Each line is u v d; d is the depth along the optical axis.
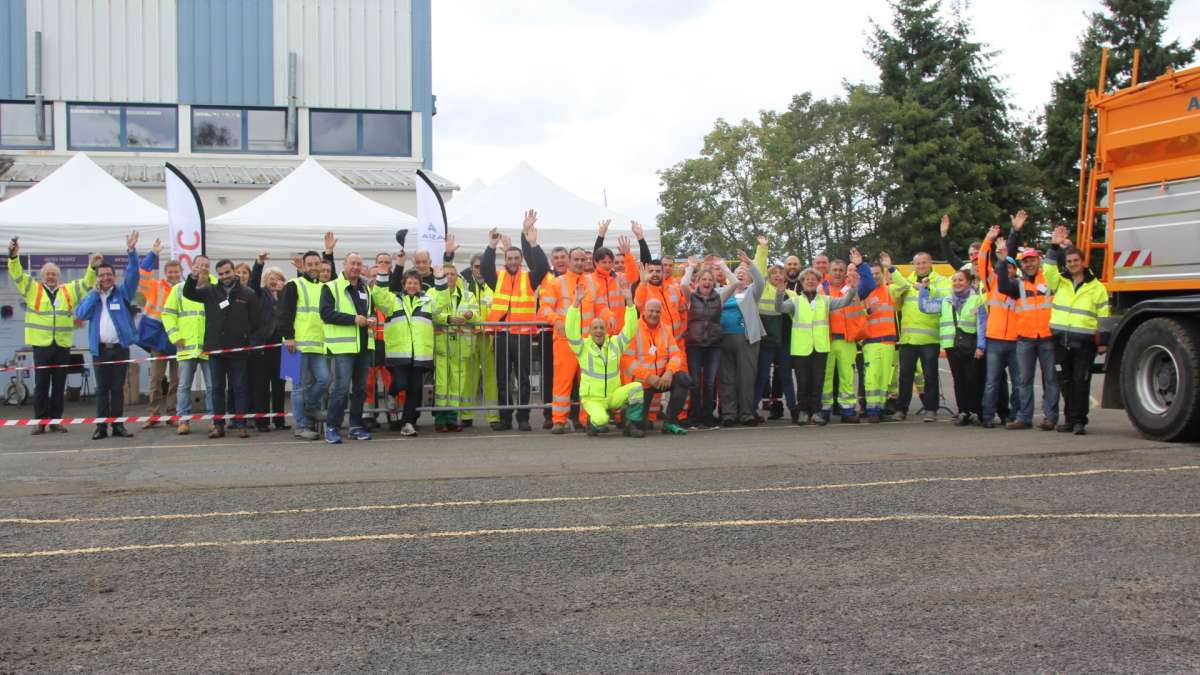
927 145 43.81
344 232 15.85
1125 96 10.67
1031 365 11.40
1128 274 10.68
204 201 25.09
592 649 4.44
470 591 5.28
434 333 12.25
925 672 4.14
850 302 12.59
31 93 27.45
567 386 11.88
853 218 44.41
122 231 15.63
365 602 5.12
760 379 12.88
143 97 28.22
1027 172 46.00
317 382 11.35
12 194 23.52
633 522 6.71
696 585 5.32
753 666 4.22
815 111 44.28
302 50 28.98
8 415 15.34
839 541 6.15
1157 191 10.30
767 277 12.87
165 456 10.26
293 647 4.51
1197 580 5.29
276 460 9.76
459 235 16.22
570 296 11.91
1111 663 4.20
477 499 7.56
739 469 8.74
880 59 48.66
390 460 9.62
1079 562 5.63
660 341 11.59
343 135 29.41
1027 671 4.13
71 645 4.57
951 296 12.20
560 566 5.70
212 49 28.59
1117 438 10.46
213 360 11.94
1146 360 10.30
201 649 4.50
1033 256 11.34
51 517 7.16
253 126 28.97
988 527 6.43
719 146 46.31
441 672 4.20
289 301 11.49
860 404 13.77
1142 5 44.56
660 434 11.68
